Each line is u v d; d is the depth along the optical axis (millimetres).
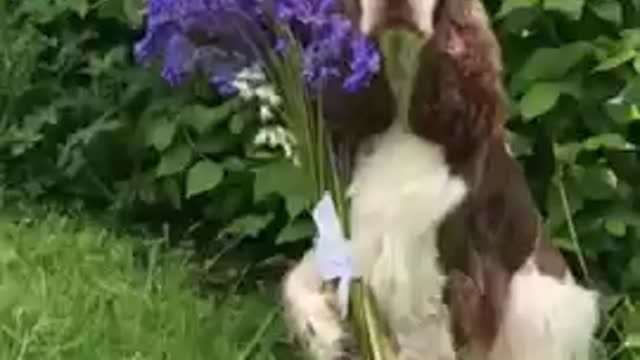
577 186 2414
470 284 1971
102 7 2848
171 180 2734
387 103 1914
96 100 2881
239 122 2580
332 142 1926
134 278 2570
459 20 1882
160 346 2295
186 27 1705
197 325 2385
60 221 2799
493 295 2006
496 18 2418
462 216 1948
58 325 2318
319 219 1839
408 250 1951
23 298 2438
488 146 1954
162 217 2861
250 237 2719
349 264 1850
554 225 2418
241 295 2596
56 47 2996
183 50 1718
